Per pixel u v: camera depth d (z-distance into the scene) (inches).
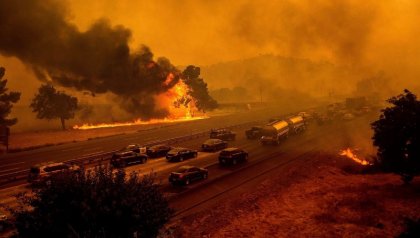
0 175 1320.1
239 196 994.7
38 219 479.2
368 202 932.0
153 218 512.1
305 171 1291.8
